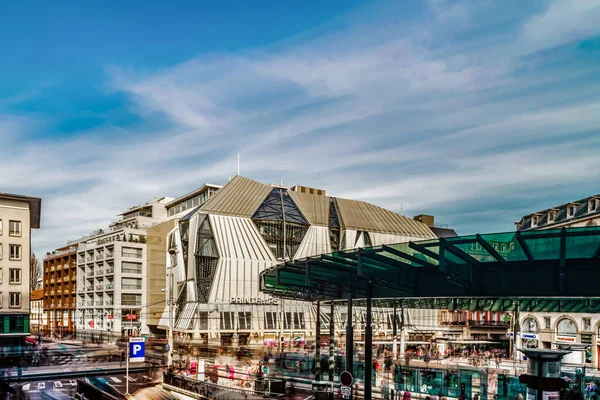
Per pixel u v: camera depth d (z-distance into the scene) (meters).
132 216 129.25
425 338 77.06
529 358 13.79
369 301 23.88
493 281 19.61
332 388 29.14
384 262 21.27
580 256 16.77
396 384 31.33
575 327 52.00
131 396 30.70
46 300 121.44
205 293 86.12
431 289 21.78
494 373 33.38
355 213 109.50
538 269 18.50
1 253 62.78
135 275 97.31
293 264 25.28
